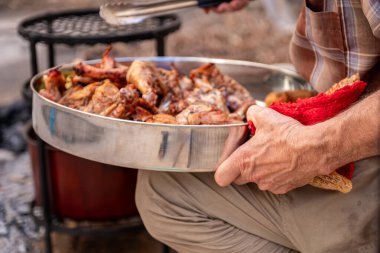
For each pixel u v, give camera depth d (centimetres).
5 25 554
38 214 250
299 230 149
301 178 134
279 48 428
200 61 203
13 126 355
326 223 147
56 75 169
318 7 154
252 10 509
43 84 176
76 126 141
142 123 133
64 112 143
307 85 188
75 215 241
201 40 445
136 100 153
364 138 125
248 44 436
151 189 155
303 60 169
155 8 189
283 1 445
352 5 142
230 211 152
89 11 269
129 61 194
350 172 140
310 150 128
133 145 135
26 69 463
